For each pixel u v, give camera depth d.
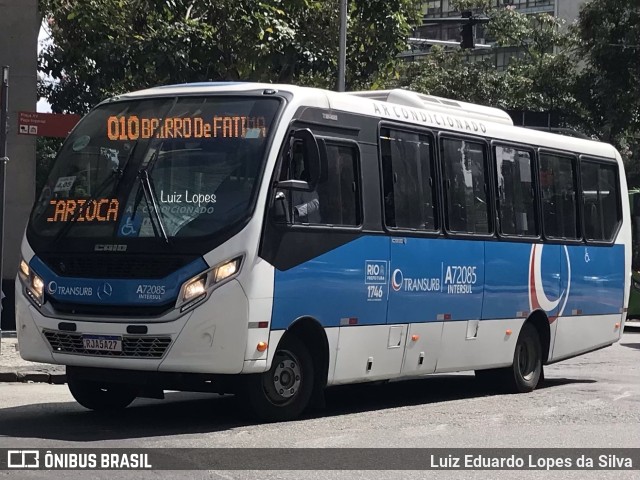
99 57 22.53
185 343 9.58
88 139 10.63
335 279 10.79
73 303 10.00
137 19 23.16
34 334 10.19
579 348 15.45
